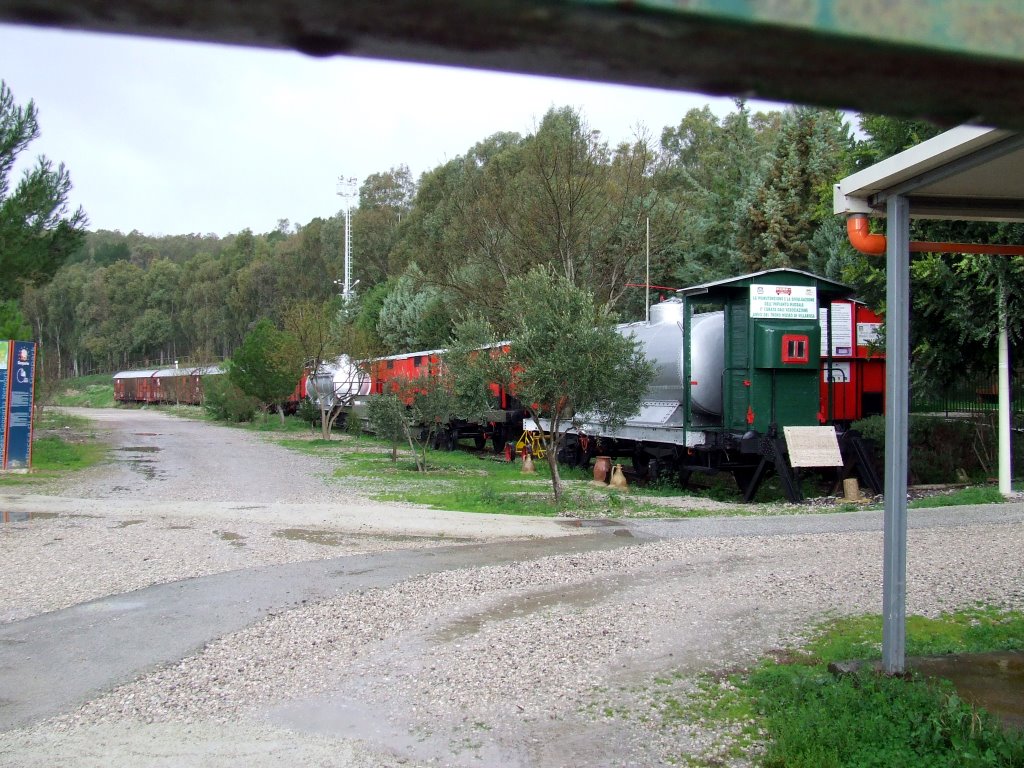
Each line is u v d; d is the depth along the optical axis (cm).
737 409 1527
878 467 1576
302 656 644
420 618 734
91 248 14112
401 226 6506
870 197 547
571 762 449
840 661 553
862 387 1766
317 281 7819
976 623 649
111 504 1455
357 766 453
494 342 1492
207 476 2019
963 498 1320
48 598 823
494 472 2081
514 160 4031
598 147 3134
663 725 489
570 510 1355
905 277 523
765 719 488
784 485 1430
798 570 858
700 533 1102
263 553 1034
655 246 3142
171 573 927
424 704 540
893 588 520
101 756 470
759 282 1480
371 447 2970
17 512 1365
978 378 1739
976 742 417
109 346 10294
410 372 2945
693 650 618
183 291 10300
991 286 1398
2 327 3072
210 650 662
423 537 1140
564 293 1402
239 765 455
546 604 766
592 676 574
